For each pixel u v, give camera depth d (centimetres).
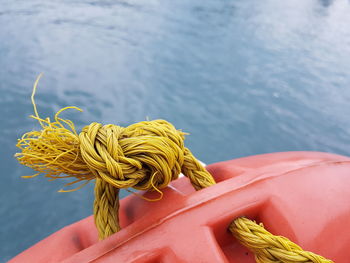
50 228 325
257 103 497
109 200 129
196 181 132
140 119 450
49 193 358
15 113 438
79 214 340
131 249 107
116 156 108
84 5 749
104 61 555
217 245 107
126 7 764
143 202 130
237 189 121
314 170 135
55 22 654
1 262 294
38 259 130
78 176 118
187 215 113
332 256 116
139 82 518
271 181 126
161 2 811
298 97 513
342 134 449
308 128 455
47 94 472
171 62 578
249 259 121
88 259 106
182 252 105
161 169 115
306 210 121
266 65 589
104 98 478
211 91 516
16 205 343
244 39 671
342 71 579
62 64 534
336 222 120
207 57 603
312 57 618
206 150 414
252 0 875
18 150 391
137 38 638
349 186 132
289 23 748
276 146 427
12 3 711
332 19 779
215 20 746
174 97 496
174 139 121
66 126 422
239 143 428
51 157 106
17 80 491
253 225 114
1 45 562
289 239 116
